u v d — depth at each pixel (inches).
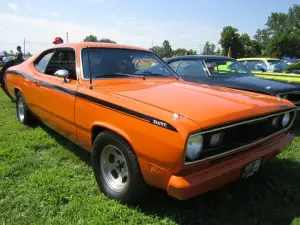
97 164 125.2
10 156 161.3
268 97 135.6
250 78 250.1
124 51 160.7
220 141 100.7
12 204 116.6
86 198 121.9
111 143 115.3
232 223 109.7
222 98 118.0
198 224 109.2
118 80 141.1
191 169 95.4
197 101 110.2
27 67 199.9
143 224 107.7
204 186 96.0
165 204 119.6
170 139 92.1
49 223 106.3
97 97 120.9
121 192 116.1
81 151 171.5
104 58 149.8
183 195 92.8
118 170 120.3
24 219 108.3
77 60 143.9
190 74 269.1
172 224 108.3
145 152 100.2
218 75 258.5
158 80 152.1
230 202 123.3
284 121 131.0
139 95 116.5
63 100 144.0
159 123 95.3
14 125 215.9
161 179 98.3
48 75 169.5
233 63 283.4
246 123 107.1
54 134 198.1
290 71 342.3
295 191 132.8
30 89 184.9
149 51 175.0
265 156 116.2
